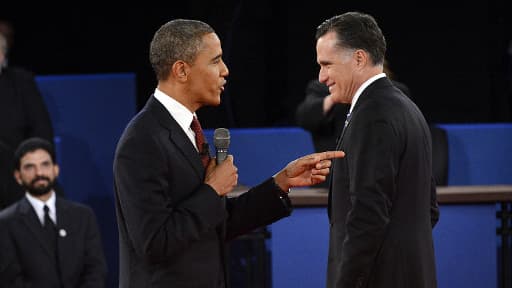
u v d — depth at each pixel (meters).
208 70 9.71
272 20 24.00
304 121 16.56
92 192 22.20
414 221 10.66
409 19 24.58
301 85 24.34
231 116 23.81
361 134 10.38
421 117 10.92
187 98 9.84
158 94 9.84
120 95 22.25
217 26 23.56
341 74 10.91
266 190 10.48
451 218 14.28
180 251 9.50
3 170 19.14
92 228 16.91
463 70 24.73
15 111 19.41
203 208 9.48
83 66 27.84
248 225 10.52
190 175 9.69
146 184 9.41
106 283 22.33
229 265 16.12
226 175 9.72
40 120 19.66
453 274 14.33
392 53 24.72
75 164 22.08
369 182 10.23
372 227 10.22
